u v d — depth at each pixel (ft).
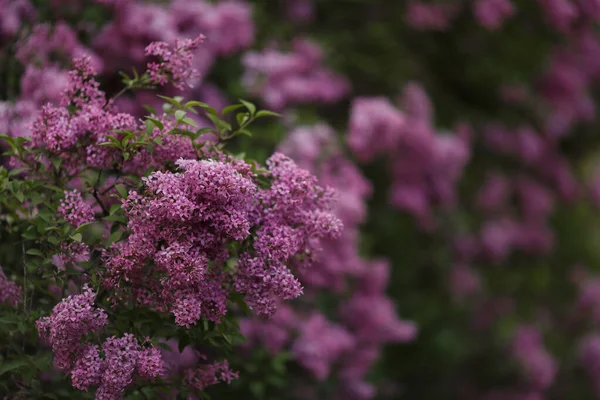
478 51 18.16
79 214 7.30
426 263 18.31
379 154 15.70
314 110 14.73
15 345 8.00
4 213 8.25
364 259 14.19
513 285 20.72
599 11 17.33
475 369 19.17
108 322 7.34
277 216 7.32
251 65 13.23
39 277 7.80
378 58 16.51
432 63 18.31
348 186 12.75
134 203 6.85
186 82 8.15
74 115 7.82
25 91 9.38
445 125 18.60
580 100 21.21
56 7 10.78
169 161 7.38
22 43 10.05
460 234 19.08
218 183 6.74
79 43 10.94
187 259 6.72
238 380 10.31
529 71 18.92
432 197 16.53
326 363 12.07
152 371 6.85
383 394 16.62
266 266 7.15
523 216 21.53
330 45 15.37
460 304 19.21
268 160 7.63
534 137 20.42
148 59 11.02
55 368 7.82
